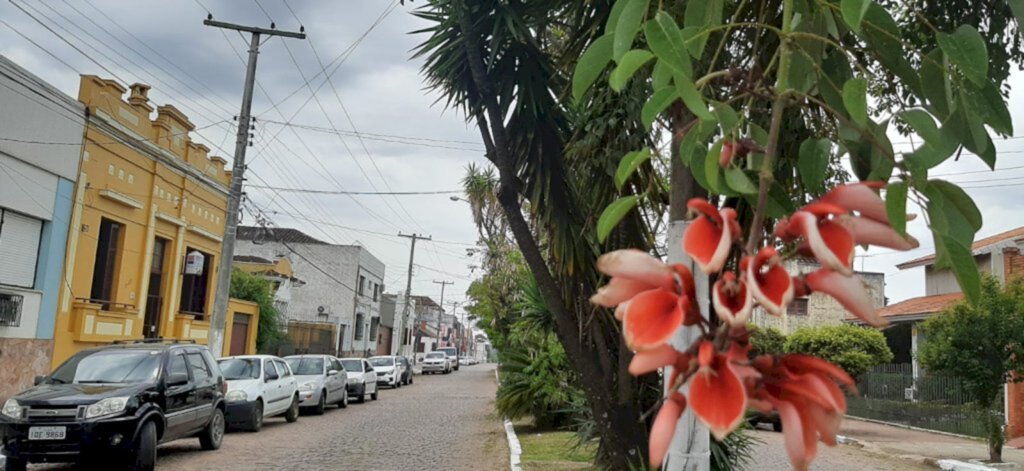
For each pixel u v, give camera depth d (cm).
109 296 1788
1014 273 1648
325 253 4409
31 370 1489
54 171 1538
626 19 174
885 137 194
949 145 203
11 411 923
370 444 1349
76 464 1035
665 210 520
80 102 1614
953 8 402
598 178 524
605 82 478
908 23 412
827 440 112
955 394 1878
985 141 199
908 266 2442
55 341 1565
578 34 490
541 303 841
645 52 157
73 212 1606
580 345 564
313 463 1122
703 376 109
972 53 180
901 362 2581
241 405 1478
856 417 2256
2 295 1394
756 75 204
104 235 1770
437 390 3122
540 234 700
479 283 2908
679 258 373
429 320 9769
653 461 112
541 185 559
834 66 215
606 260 121
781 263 112
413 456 1202
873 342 2023
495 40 530
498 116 563
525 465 1005
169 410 1053
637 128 474
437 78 600
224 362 1608
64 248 1582
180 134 2072
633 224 533
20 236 1469
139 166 1869
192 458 1134
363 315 4766
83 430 908
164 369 1072
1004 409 1750
